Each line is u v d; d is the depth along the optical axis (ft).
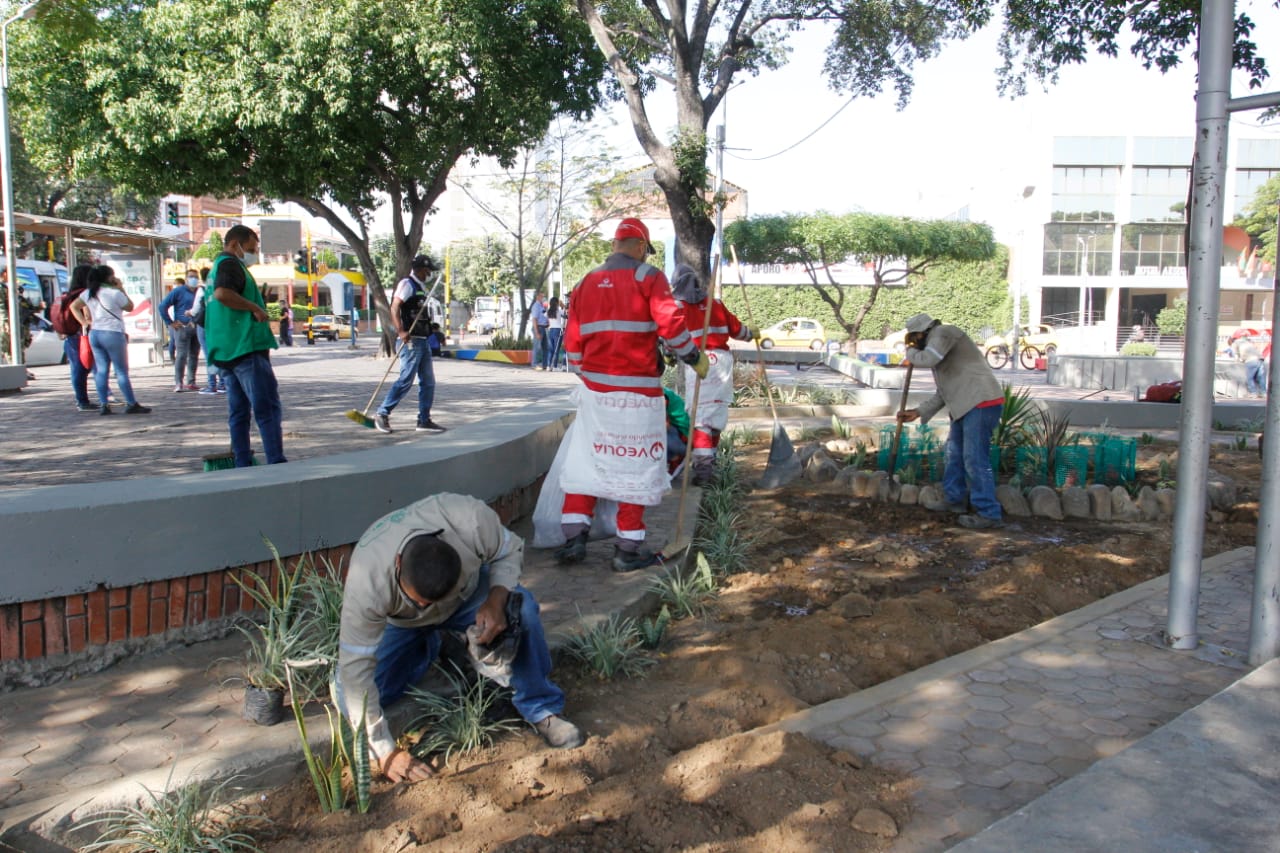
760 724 12.66
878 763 11.16
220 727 11.38
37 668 12.34
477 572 11.46
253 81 55.72
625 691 13.32
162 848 9.51
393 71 58.29
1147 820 9.52
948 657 14.70
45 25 26.66
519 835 9.96
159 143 57.41
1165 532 21.62
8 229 51.11
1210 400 13.91
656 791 10.75
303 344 112.98
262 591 14.17
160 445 23.45
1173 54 31.42
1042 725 12.03
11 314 51.57
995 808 10.22
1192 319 13.84
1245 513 23.38
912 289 149.07
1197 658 14.02
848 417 42.47
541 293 95.61
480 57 58.39
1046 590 17.42
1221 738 11.12
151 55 56.75
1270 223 127.54
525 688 11.69
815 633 15.02
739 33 49.06
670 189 42.55
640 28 47.14
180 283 40.98
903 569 19.02
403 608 10.59
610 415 16.98
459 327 124.88
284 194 65.05
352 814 10.22
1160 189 140.46
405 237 70.03
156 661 13.15
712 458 25.14
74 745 10.93
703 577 17.54
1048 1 32.91
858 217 101.14
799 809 10.20
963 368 22.43
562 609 15.25
